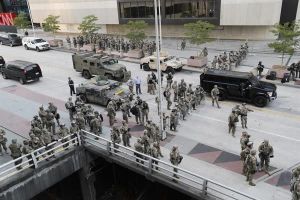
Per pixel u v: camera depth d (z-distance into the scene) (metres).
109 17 53.47
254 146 17.58
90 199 19.53
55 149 17.12
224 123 20.41
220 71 24.58
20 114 23.50
